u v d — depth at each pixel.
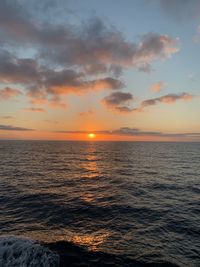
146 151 83.00
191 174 28.42
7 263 6.56
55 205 14.50
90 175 27.67
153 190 19.47
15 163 38.06
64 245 8.76
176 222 11.74
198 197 17.14
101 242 9.21
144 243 9.22
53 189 19.42
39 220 11.76
